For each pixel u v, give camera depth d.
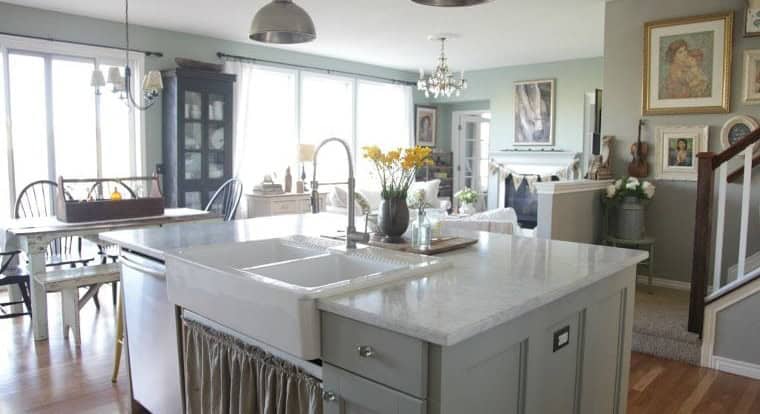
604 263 2.11
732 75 4.30
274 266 1.97
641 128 4.73
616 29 4.82
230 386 1.94
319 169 7.86
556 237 4.40
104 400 2.88
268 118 7.21
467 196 6.77
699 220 3.36
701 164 3.35
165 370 2.35
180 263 2.05
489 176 8.95
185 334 2.17
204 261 2.25
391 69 8.79
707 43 4.35
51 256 4.47
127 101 5.66
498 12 5.17
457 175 9.96
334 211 6.25
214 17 5.49
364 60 8.05
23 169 5.34
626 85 4.81
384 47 7.01
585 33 6.10
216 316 1.89
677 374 3.27
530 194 8.45
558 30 5.95
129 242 2.51
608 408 2.23
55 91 5.46
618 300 2.24
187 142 5.96
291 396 1.70
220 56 6.57
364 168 8.41
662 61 4.56
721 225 3.35
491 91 8.84
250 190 7.00
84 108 5.66
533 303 1.60
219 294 1.86
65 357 3.46
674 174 4.60
